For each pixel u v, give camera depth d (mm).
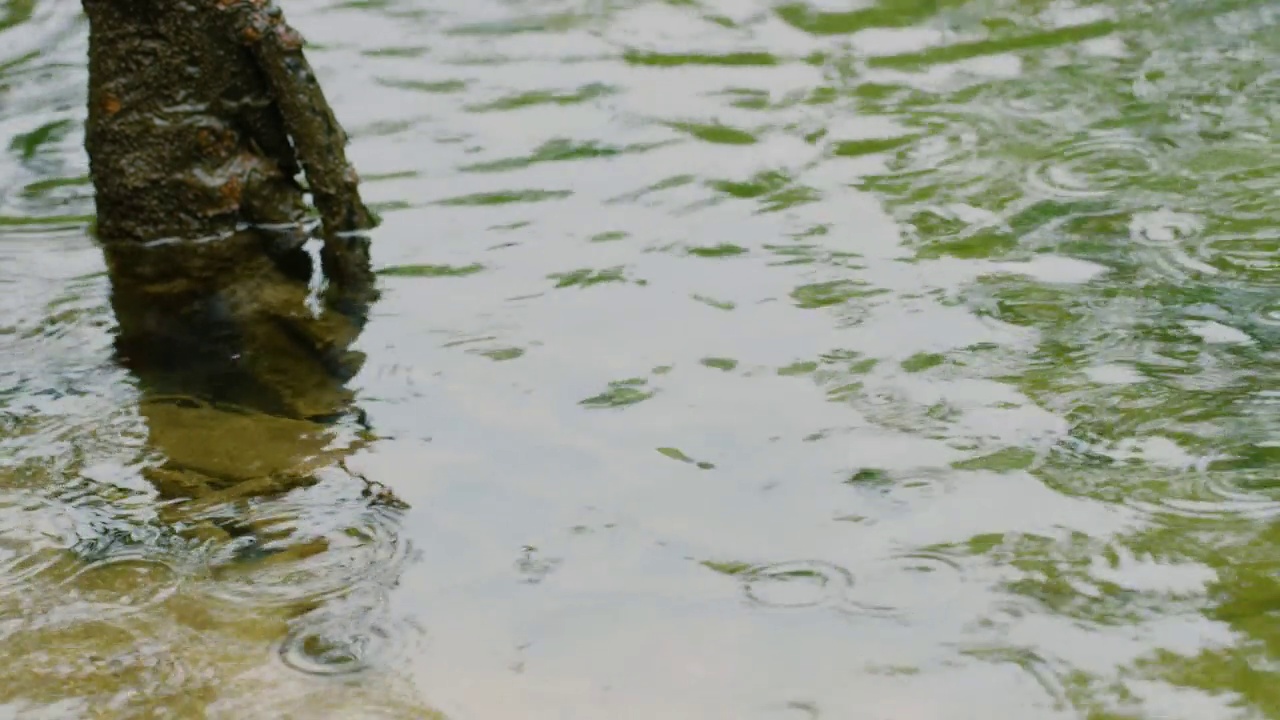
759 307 2635
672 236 2758
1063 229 2738
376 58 3166
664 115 3000
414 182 2885
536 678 2230
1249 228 2723
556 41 3195
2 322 2670
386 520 2387
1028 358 2543
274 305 2680
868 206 2795
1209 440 2430
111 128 2748
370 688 2227
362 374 2572
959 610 2271
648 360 2566
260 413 2527
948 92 3031
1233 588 2277
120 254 2777
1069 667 2221
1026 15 3225
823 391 2512
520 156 2926
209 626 2285
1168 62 3076
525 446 2465
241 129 2775
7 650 2268
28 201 2893
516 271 2713
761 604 2285
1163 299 2617
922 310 2617
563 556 2342
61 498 2426
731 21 3236
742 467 2426
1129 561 2307
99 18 2719
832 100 3021
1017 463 2414
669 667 2234
